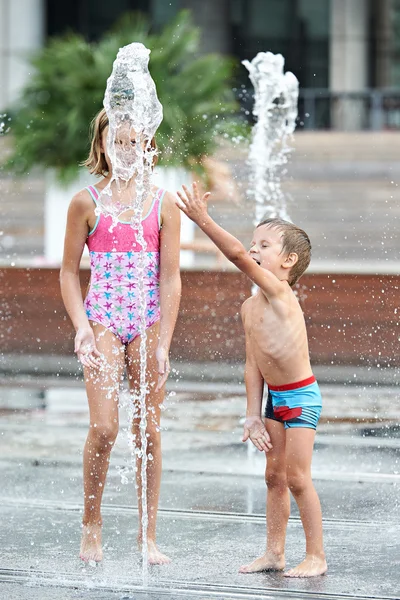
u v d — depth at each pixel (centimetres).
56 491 1166
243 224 2983
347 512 1081
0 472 1253
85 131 2267
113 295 931
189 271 2117
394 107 5422
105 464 923
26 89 2333
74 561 909
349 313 1961
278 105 1958
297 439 880
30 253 3391
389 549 950
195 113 2217
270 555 891
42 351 2173
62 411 1667
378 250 3391
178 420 1592
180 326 2103
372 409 1658
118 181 937
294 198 4066
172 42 2258
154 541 934
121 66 934
